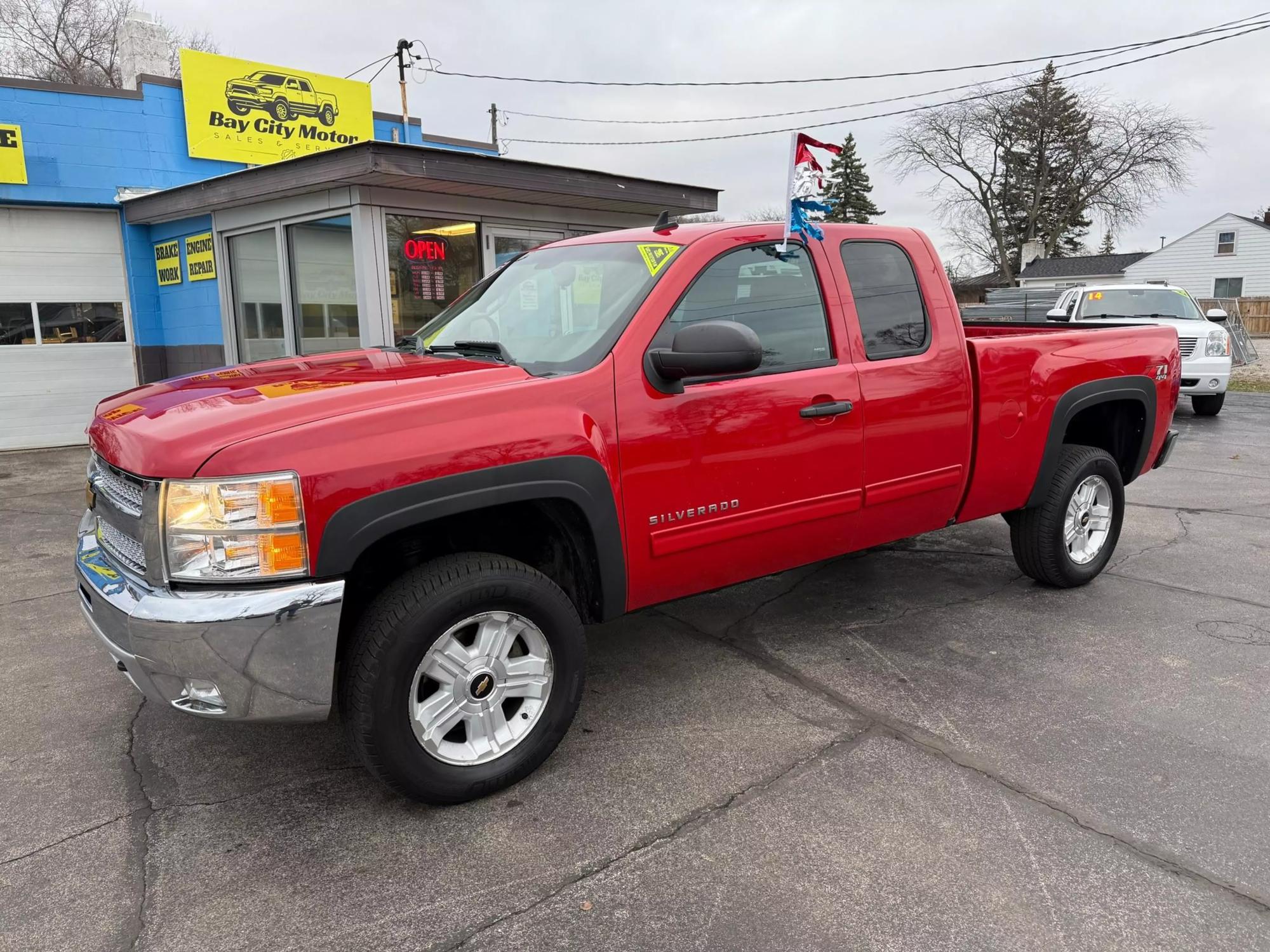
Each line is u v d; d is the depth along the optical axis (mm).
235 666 2398
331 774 3051
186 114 10367
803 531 3539
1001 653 3973
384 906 2352
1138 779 2910
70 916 2316
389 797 2895
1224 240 41906
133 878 2482
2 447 10039
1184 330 12422
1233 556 5449
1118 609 4535
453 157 7758
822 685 3666
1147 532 6055
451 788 2752
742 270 3373
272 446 2410
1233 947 2154
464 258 9125
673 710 3463
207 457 2391
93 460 3199
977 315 20812
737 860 2520
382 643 2574
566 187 8734
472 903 2359
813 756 3092
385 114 12195
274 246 9055
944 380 3891
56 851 2607
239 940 2229
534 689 2945
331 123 11539
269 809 2826
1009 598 4715
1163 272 43969
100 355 10523
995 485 4223
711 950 2172
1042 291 21703
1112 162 44812
